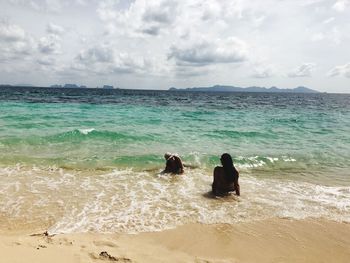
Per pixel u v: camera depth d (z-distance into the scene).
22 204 5.02
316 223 4.69
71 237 3.95
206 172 7.35
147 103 32.84
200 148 9.89
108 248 3.69
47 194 5.51
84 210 4.88
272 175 7.43
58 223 4.39
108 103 30.16
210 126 14.90
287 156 9.20
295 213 5.05
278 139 12.14
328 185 6.70
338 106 41.62
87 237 3.99
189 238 4.09
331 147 10.86
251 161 8.49
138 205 5.17
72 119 15.45
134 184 6.27
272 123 17.27
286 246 3.96
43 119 14.89
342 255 3.78
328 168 8.21
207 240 4.05
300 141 11.88
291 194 6.00
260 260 3.60
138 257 3.50
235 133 12.84
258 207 5.26
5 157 7.85
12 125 12.45
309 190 6.28
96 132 10.71
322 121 19.22
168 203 5.31
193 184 6.41
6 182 6.08
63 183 6.16
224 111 24.86
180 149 9.62
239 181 6.79
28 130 11.50
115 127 13.33
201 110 25.14
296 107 35.84
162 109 24.53
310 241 4.12
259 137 12.38
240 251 3.79
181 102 38.78
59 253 3.44
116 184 6.23
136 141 10.49
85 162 7.68
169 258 3.53
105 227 4.32
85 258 3.38
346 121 19.72
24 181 6.18
